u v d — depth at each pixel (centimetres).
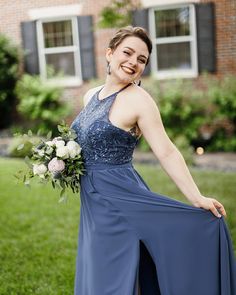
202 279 231
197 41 974
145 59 230
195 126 934
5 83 1020
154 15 983
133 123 228
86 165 236
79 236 253
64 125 241
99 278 232
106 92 237
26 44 1005
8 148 846
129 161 240
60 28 1015
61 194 240
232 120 948
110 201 230
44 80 1003
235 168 775
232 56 961
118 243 231
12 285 348
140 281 252
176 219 230
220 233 232
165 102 936
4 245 433
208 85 949
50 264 387
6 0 980
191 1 954
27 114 1024
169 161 224
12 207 561
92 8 970
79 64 1014
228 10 949
